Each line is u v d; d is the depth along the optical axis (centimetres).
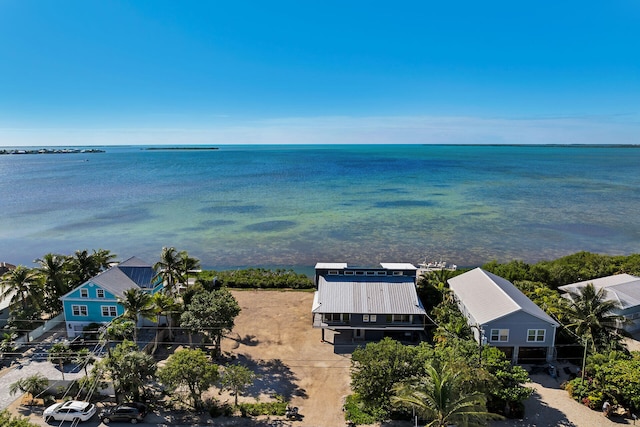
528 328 3853
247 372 3288
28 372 3694
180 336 4491
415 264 7175
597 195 14225
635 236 8994
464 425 2436
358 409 3266
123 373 3206
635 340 4397
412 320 4362
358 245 8294
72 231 9531
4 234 9312
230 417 3198
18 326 4316
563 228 9631
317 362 4050
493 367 3222
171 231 9456
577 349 3962
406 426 3075
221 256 7738
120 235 9156
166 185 17212
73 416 3062
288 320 4991
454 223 10062
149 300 3975
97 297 4425
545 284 5519
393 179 18925
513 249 8069
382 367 3123
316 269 5100
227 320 4000
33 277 4575
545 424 3083
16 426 2486
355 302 4403
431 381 2691
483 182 17750
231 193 14800
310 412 3281
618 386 3152
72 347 4088
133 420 3102
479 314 4041
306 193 14688
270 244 8419
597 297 3781
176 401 3378
